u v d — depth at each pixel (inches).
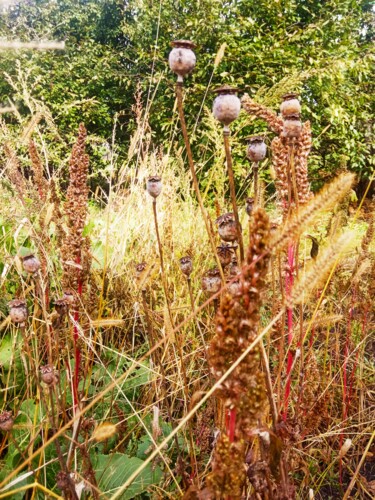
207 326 72.8
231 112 34.0
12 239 89.0
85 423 51.4
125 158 272.1
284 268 52.3
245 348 27.7
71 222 55.2
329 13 298.5
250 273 26.9
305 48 270.7
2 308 72.2
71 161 54.7
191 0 281.3
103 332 78.9
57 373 50.8
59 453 41.5
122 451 64.5
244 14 297.4
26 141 62.6
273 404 40.9
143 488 54.5
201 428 60.1
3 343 68.6
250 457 43.6
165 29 303.3
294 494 46.6
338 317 54.8
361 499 63.2
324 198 26.6
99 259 96.0
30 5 367.9
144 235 102.0
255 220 26.2
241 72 259.6
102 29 432.5
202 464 59.2
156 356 70.5
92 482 47.8
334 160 274.8
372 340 94.2
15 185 67.2
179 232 106.6
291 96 43.6
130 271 85.4
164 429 64.9
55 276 72.8
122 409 68.6
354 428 72.9
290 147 44.2
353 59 306.3
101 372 71.9
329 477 67.5
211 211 119.3
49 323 50.4
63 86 333.7
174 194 107.0
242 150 191.2
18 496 51.5
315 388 60.7
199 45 268.5
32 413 59.3
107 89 363.3
